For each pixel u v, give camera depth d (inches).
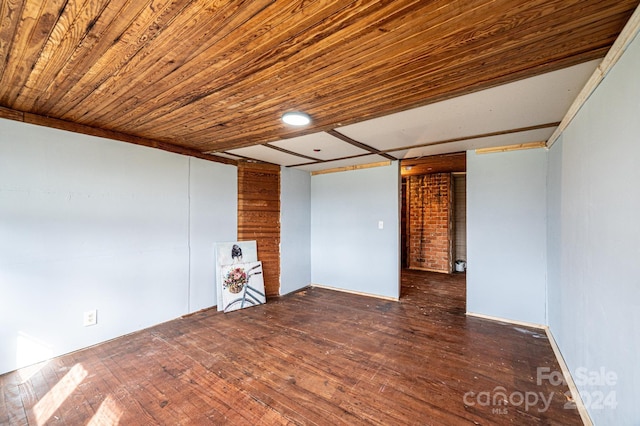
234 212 156.1
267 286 167.0
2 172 84.2
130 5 42.3
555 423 65.6
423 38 50.1
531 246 122.3
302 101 78.0
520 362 92.5
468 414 68.8
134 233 115.1
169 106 82.6
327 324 125.8
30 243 89.4
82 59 57.9
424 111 84.2
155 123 98.3
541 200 120.0
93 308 103.5
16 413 68.7
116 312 109.8
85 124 100.0
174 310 129.4
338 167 182.7
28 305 89.0
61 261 95.8
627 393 47.7
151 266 120.7
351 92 72.3
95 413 68.9
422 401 73.6
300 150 135.8
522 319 124.3
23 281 88.1
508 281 127.3
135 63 59.4
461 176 244.2
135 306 115.6
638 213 44.4
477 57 56.1
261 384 81.0
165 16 44.7
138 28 47.9
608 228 55.7
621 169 50.1
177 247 130.3
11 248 86.0
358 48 53.2
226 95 74.6
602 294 58.6
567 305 86.4
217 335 113.7
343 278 181.8
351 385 80.6
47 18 45.5
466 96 73.9
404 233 259.8
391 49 53.6
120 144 110.3
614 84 52.7
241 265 153.1
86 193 101.6
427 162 188.2
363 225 173.6
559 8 42.3
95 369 88.0
